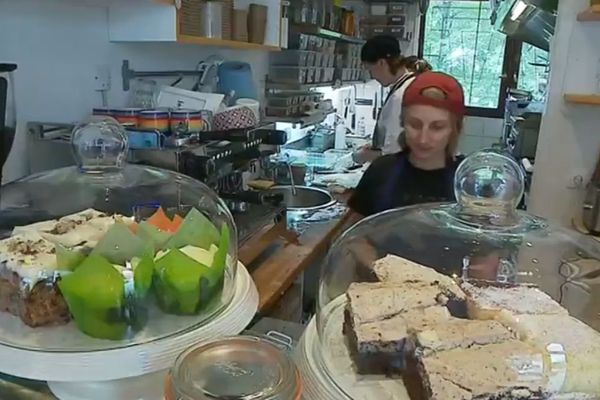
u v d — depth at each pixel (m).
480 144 4.91
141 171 1.20
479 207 1.02
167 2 1.70
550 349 0.69
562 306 0.82
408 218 1.06
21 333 0.80
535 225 1.01
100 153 1.16
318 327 0.86
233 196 1.84
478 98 4.91
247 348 0.68
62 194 1.08
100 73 1.79
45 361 0.74
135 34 1.79
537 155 1.99
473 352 0.69
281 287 1.46
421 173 1.69
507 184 1.01
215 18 2.00
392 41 2.97
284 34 2.67
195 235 0.93
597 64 1.85
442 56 4.89
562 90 1.91
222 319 0.86
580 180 1.96
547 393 0.65
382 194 1.73
